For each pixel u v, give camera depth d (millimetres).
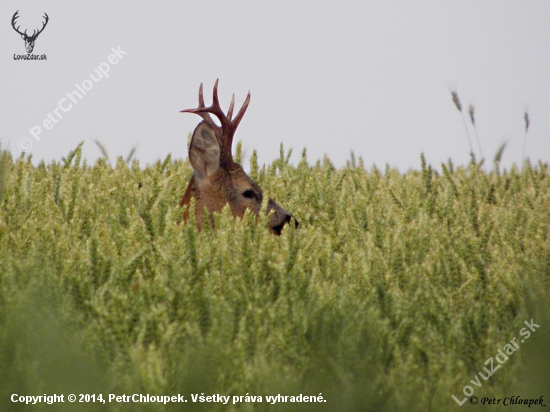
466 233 20562
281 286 14133
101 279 14312
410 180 27656
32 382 10188
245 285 14078
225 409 10297
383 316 13648
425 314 13734
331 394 10594
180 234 16203
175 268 14078
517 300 14969
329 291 13711
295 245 16328
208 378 10594
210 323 12578
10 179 20203
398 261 16453
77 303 13008
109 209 20188
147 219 18266
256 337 12117
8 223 17906
